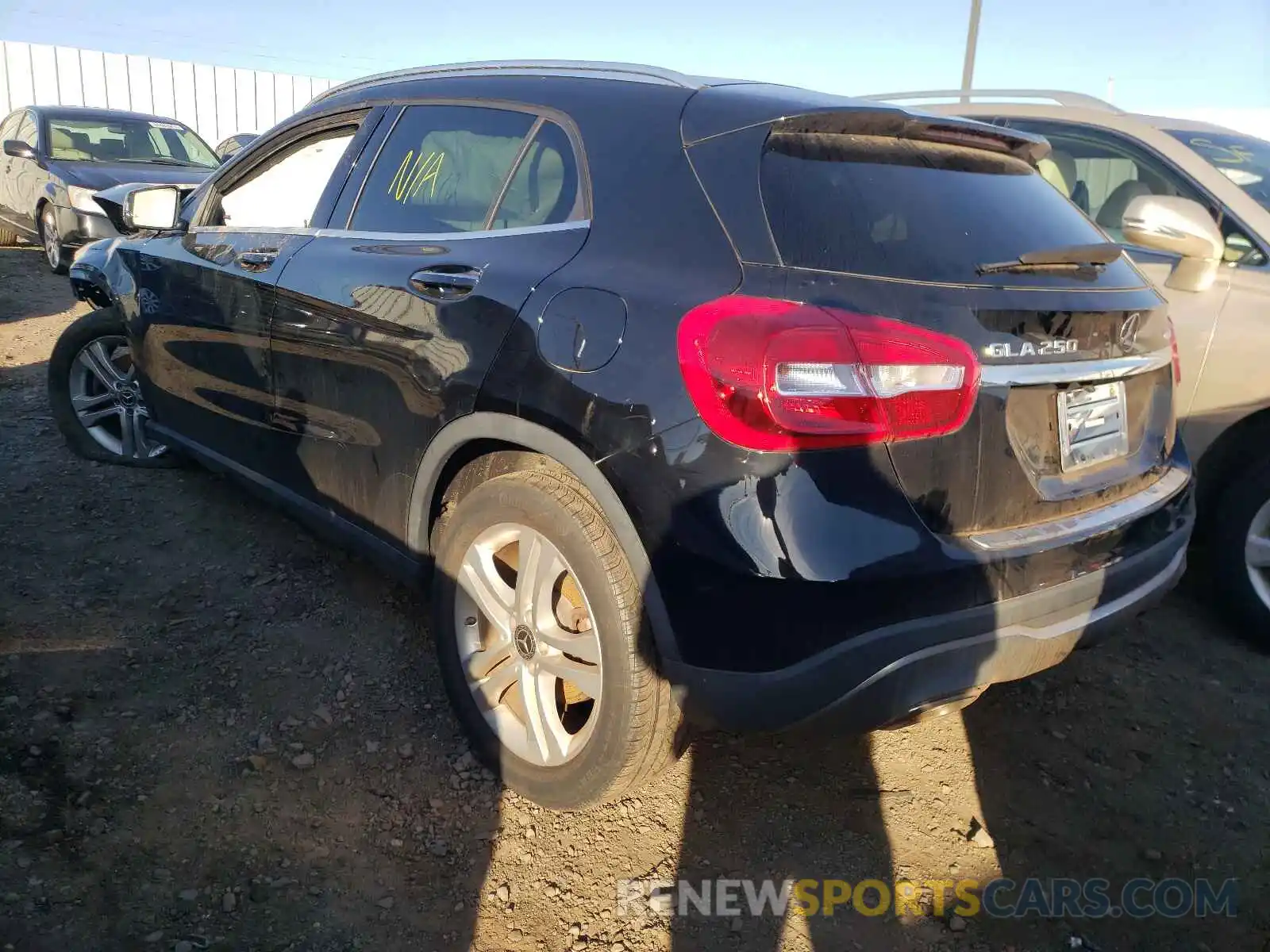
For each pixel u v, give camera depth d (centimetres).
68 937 196
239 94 1672
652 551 200
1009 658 206
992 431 202
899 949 213
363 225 296
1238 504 340
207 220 371
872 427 186
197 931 202
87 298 465
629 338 205
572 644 229
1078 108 416
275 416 322
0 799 230
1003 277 212
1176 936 220
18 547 358
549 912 216
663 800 254
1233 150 391
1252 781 278
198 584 343
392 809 243
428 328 250
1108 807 264
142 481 429
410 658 307
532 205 251
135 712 269
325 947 202
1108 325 227
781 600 187
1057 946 216
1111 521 224
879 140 232
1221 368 339
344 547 308
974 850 244
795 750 278
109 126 1012
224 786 245
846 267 199
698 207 214
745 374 186
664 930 213
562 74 272
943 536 196
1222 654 346
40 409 520
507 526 238
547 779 237
